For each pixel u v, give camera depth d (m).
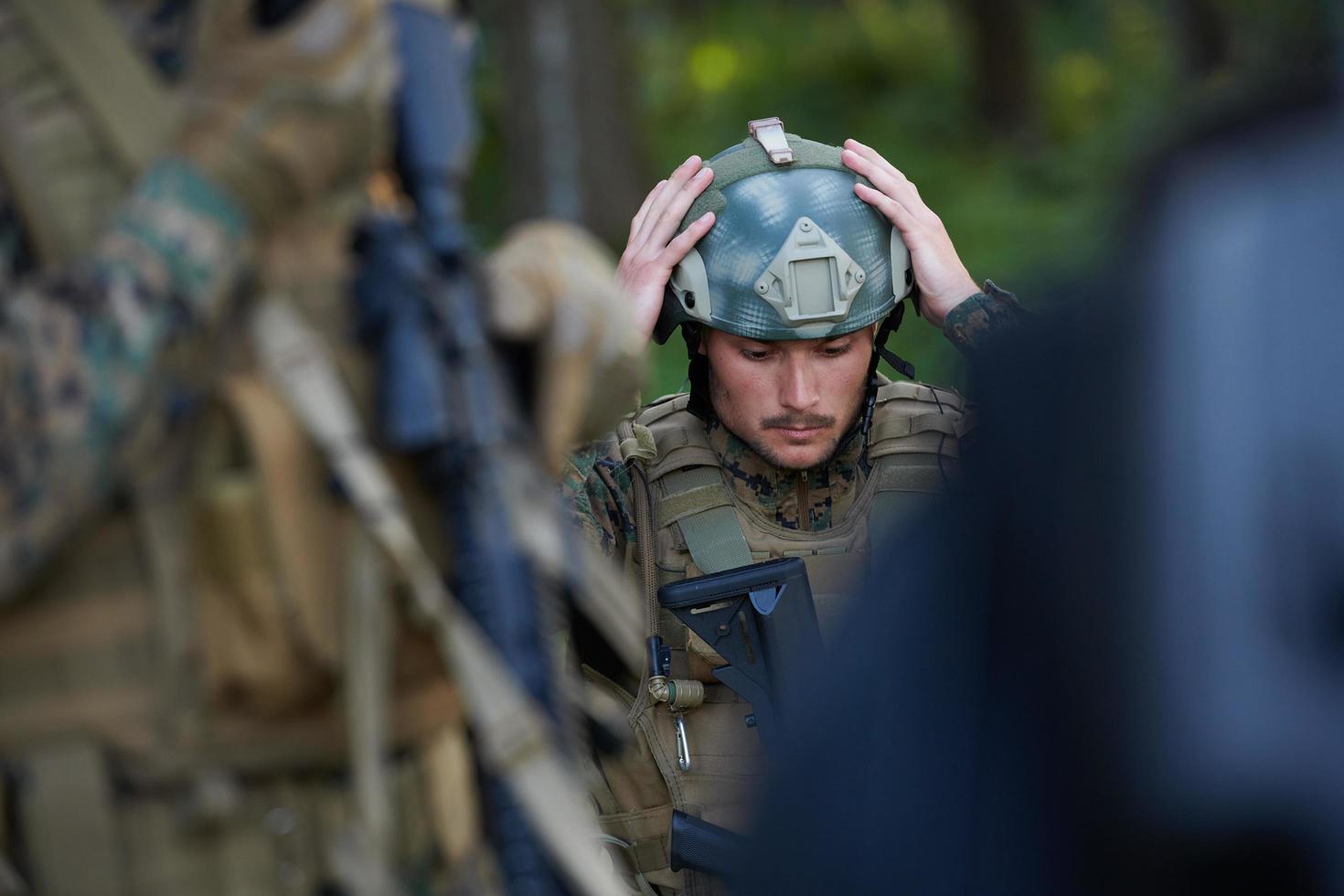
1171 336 1.59
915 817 1.94
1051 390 1.77
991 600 1.88
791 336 4.48
